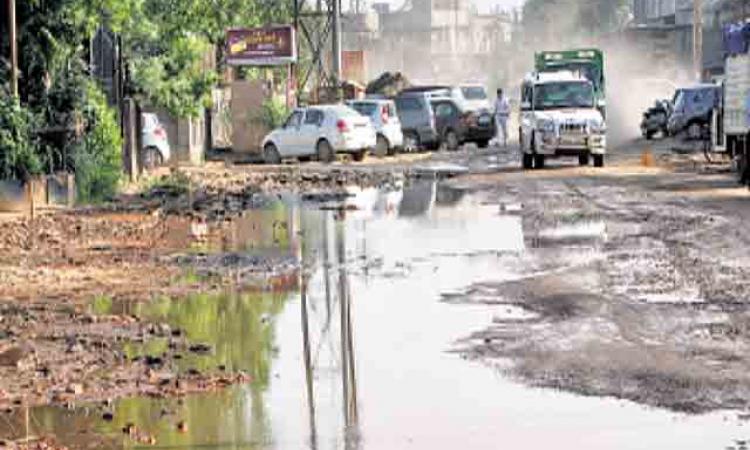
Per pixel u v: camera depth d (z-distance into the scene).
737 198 37.53
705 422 12.98
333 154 63.47
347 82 88.56
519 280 22.33
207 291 22.02
